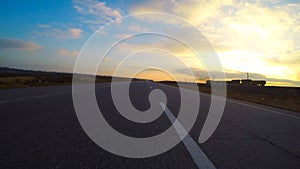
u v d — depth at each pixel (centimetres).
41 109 699
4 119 534
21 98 977
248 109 1094
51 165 282
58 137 403
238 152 378
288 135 537
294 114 1037
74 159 305
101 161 304
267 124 686
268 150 402
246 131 555
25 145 352
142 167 293
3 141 367
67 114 633
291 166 328
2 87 1867
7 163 282
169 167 296
